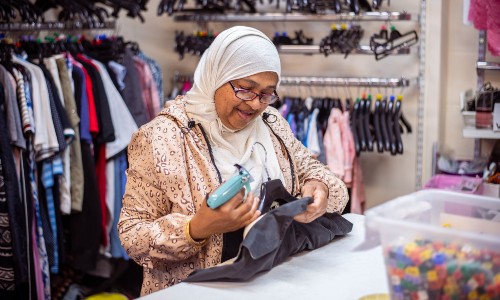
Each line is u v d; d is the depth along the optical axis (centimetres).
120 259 347
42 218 280
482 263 100
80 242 298
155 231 143
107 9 367
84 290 331
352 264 143
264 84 153
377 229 108
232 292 125
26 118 263
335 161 329
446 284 101
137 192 154
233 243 154
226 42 154
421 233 104
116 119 302
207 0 354
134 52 339
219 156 161
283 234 135
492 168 300
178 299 122
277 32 353
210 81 158
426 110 336
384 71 358
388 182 363
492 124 290
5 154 253
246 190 142
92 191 295
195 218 138
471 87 345
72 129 283
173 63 410
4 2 289
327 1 336
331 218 162
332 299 122
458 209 131
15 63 272
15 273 258
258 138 171
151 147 154
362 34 341
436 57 329
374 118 330
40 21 321
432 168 325
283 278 133
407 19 326
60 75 287
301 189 170
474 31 339
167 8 351
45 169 276
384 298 120
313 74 377
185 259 152
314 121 331
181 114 161
